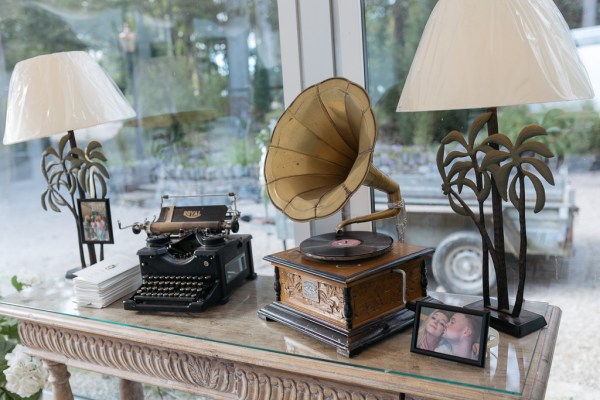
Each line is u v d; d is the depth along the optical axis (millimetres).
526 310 1426
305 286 1453
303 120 1507
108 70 2373
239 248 1825
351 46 1814
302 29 1865
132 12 2277
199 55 2186
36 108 1761
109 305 1771
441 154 1388
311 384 1407
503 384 1143
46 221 2689
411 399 1280
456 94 1090
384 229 1928
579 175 1633
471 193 1777
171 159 2326
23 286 2131
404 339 1380
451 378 1178
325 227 1961
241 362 1507
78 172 1986
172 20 2205
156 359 1655
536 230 1718
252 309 1655
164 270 1725
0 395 2295
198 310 1615
